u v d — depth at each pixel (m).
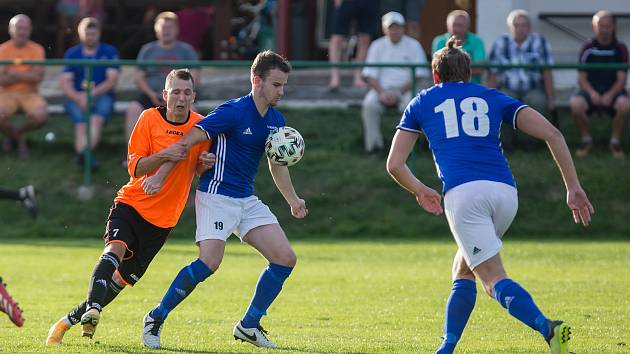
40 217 39.94
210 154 16.89
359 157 41.41
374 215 39.88
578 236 39.06
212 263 16.78
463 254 15.17
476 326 19.83
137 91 40.66
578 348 17.02
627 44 50.50
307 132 41.78
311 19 51.78
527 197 40.25
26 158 41.19
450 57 15.84
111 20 53.41
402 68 40.91
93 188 40.69
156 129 17.19
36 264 30.47
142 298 23.77
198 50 51.81
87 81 40.75
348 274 28.61
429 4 50.91
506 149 40.94
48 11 53.50
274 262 17.12
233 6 52.88
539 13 50.34
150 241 17.31
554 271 28.66
